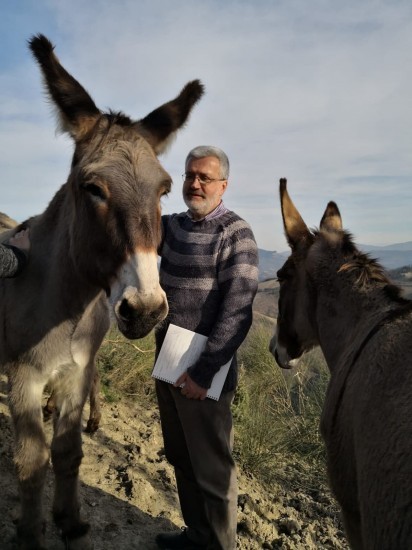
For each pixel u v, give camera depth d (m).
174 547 2.04
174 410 1.95
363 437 1.20
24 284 1.84
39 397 1.84
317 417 3.53
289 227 1.86
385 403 1.18
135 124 1.74
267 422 3.32
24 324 1.80
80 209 1.54
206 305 1.81
